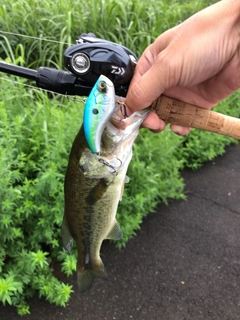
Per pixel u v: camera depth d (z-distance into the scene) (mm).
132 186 588
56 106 620
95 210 283
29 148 522
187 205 711
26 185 457
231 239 644
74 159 268
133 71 255
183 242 625
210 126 286
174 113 280
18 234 444
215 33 253
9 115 522
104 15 841
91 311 495
